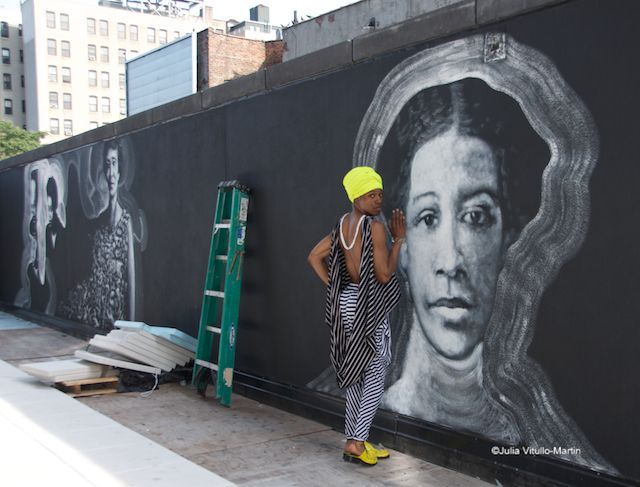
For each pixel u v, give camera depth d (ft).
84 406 18.67
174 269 24.57
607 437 11.48
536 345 12.58
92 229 30.48
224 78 96.22
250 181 20.42
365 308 13.97
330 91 17.40
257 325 20.07
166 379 21.84
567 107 12.03
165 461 14.28
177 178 24.29
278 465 14.39
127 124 27.07
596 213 11.62
